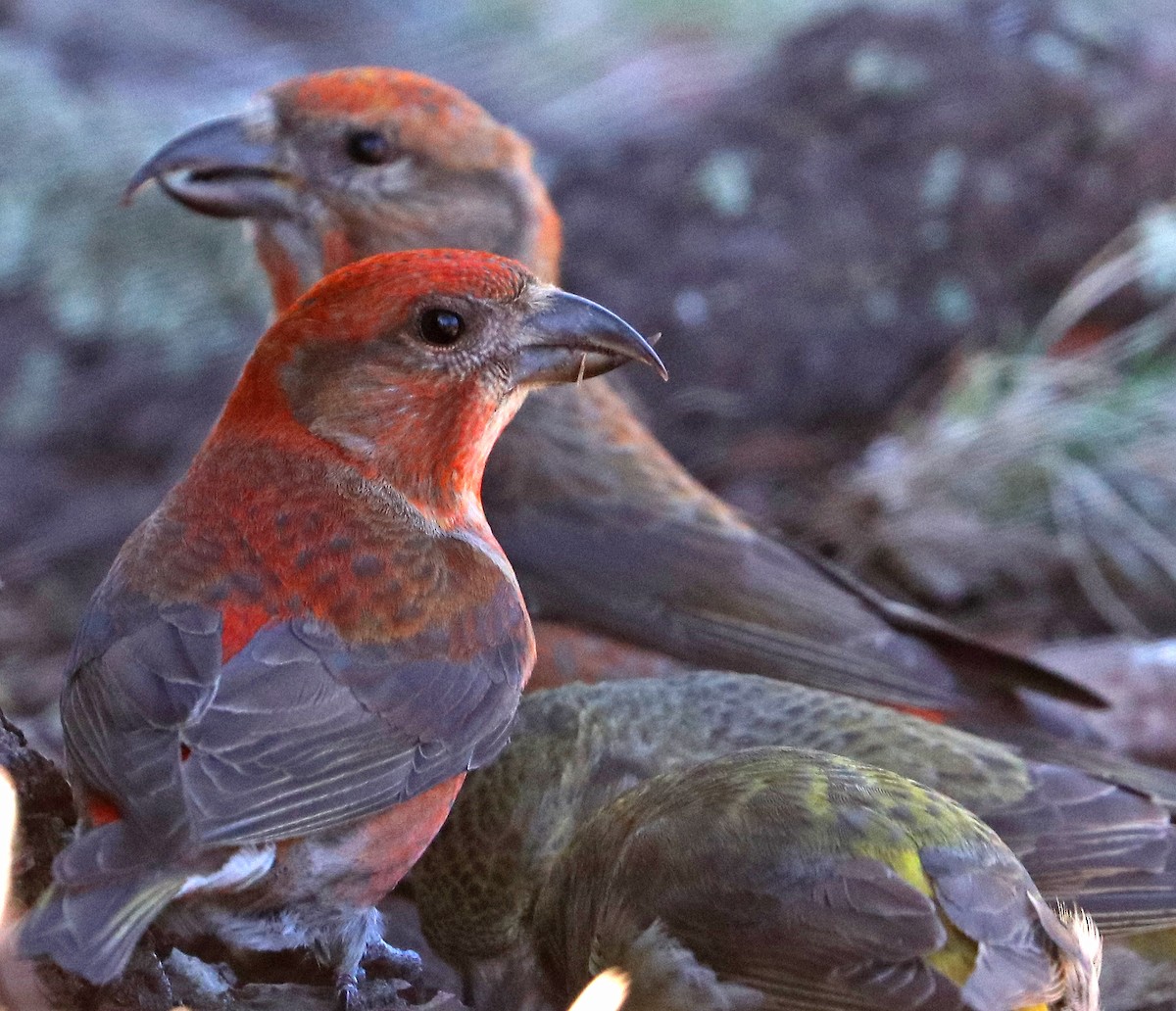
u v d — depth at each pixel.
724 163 15.59
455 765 6.93
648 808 7.16
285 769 6.39
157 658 6.45
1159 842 8.12
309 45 20.33
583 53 19.36
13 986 6.59
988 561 13.59
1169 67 16.09
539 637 10.48
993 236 15.55
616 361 7.55
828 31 16.17
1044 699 10.45
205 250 15.94
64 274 15.89
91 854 5.83
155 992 6.93
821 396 15.20
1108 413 14.21
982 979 6.28
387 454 7.35
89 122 16.55
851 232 15.41
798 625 10.45
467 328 7.43
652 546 10.54
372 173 10.59
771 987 6.49
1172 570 13.45
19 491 15.08
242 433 7.32
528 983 7.76
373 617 6.86
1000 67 15.77
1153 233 15.33
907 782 7.08
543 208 11.08
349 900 6.80
